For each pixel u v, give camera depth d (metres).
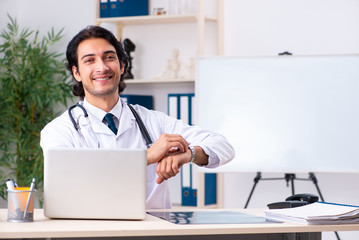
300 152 3.41
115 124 2.20
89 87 2.12
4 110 4.04
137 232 1.40
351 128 3.39
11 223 1.51
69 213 1.59
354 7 3.63
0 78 4.04
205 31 3.88
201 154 2.05
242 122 3.46
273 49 3.76
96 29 2.16
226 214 1.80
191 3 3.85
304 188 3.69
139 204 1.59
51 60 4.08
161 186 2.18
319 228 1.54
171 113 3.65
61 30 4.16
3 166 4.14
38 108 4.20
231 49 3.83
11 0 4.24
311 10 3.69
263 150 3.44
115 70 2.13
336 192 3.64
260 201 3.77
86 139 2.11
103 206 1.59
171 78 3.73
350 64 3.40
